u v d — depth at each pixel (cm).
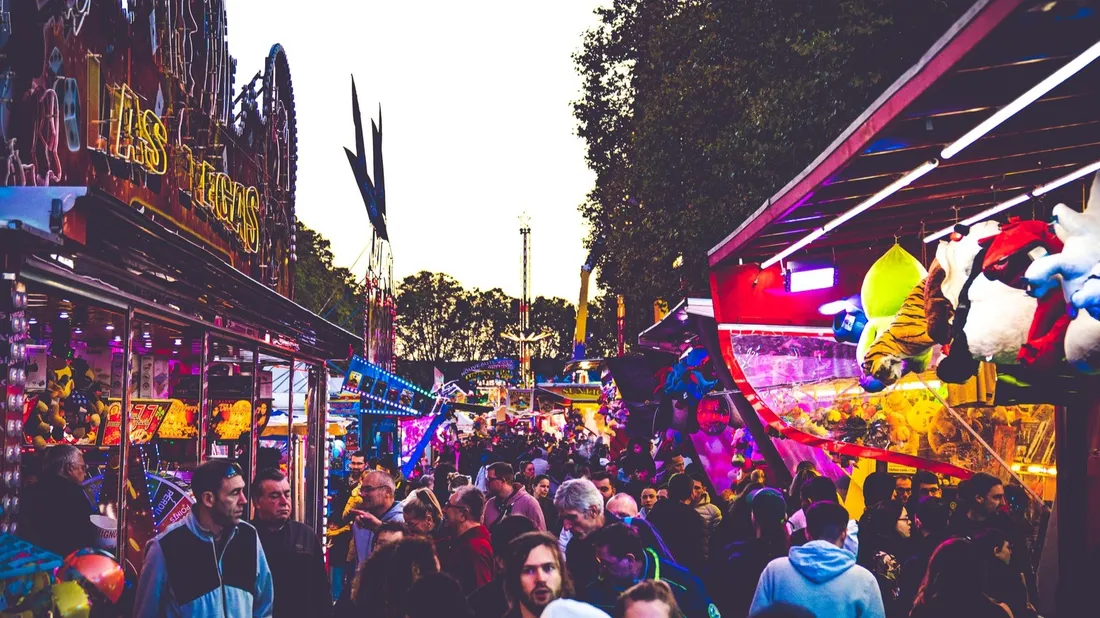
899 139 494
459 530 717
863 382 734
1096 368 542
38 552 446
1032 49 387
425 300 14675
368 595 552
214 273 741
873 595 518
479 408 3391
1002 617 484
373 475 910
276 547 671
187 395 1174
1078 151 566
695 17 2294
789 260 773
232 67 1247
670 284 2578
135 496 812
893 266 707
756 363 770
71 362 915
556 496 612
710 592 649
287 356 1250
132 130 886
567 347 14700
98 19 827
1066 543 702
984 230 582
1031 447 738
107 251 581
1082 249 543
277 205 1458
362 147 2192
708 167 2161
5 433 494
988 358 577
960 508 689
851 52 1525
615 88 3338
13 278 495
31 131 691
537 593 421
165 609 546
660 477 1384
